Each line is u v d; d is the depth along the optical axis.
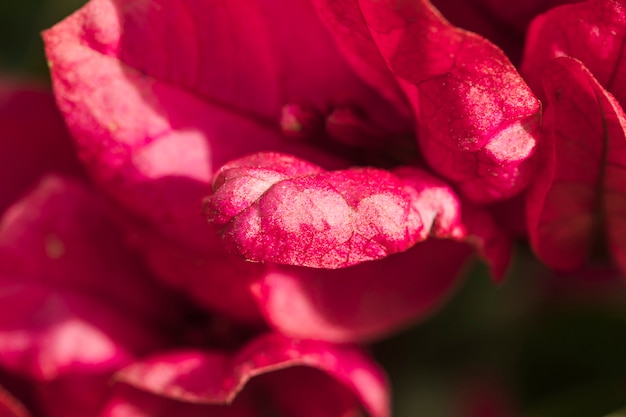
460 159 0.12
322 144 0.13
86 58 0.12
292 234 0.11
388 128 0.13
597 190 0.12
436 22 0.11
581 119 0.12
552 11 0.12
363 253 0.11
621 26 0.11
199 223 0.13
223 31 0.13
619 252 0.13
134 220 0.13
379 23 0.11
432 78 0.11
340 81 0.13
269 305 0.12
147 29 0.12
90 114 0.12
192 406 0.13
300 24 0.13
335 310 0.13
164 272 0.13
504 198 0.12
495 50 0.11
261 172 0.11
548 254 0.13
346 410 0.13
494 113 0.11
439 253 0.13
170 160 0.13
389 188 0.11
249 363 0.12
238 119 0.13
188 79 0.13
